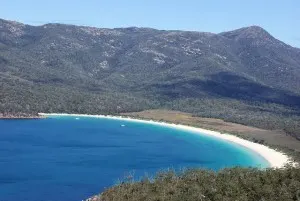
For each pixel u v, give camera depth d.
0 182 179.75
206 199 109.12
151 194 117.94
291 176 118.56
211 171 134.88
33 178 188.75
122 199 120.81
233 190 110.75
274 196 106.38
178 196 111.31
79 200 155.25
